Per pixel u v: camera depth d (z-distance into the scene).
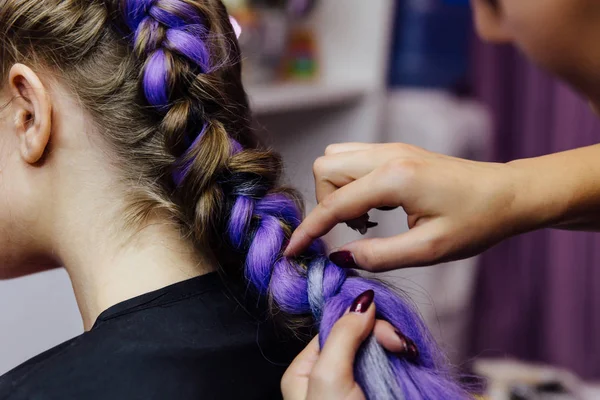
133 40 0.63
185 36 0.63
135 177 0.64
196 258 0.65
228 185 0.64
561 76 0.76
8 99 0.66
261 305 0.65
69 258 0.68
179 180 0.63
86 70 0.64
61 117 0.65
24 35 0.64
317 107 1.59
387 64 1.67
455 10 1.74
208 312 0.63
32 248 0.70
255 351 0.62
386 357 0.56
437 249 0.61
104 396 0.56
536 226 0.65
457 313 1.74
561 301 1.78
